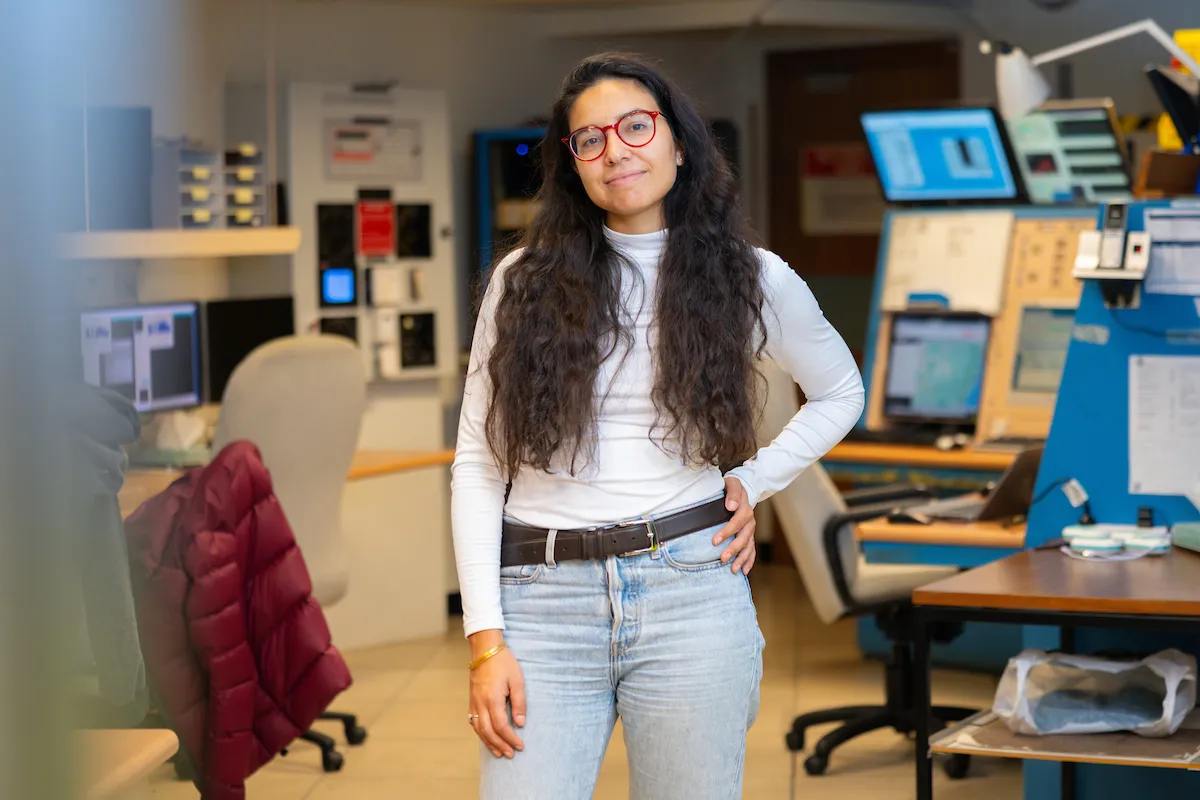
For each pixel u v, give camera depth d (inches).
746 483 67.3
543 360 63.3
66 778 17.7
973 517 149.5
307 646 108.0
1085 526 108.2
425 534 213.6
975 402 194.2
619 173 63.8
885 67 268.8
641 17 252.1
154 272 193.9
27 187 17.1
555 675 64.2
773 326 68.9
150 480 155.6
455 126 249.4
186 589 101.3
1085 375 109.7
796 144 278.1
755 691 67.0
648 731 65.0
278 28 221.6
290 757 158.1
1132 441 108.1
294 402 149.6
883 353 201.9
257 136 210.7
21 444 17.4
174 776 102.5
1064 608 88.6
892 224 204.4
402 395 231.0
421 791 145.6
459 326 251.6
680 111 66.2
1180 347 106.7
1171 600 86.4
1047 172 194.7
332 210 218.4
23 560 17.5
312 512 157.5
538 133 241.9
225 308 193.2
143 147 170.7
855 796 139.5
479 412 67.1
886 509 152.3
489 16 252.8
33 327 17.3
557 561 64.0
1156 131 216.5
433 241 229.6
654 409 64.2
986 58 258.1
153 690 100.6
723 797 65.5
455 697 181.2
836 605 147.5
